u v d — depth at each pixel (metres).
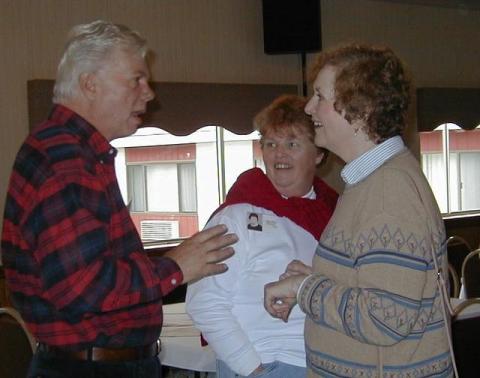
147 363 1.79
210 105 5.31
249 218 1.87
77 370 1.70
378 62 1.52
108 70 1.74
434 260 1.46
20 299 1.70
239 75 5.58
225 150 5.83
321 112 1.57
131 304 1.62
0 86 4.50
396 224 1.41
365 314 1.40
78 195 1.59
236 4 5.55
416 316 1.41
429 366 1.50
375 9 6.43
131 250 1.75
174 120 5.13
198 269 1.70
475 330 2.34
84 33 1.76
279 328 1.87
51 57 4.66
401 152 1.54
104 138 1.74
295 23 5.49
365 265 1.42
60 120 1.72
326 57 1.59
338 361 1.53
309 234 1.91
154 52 5.12
